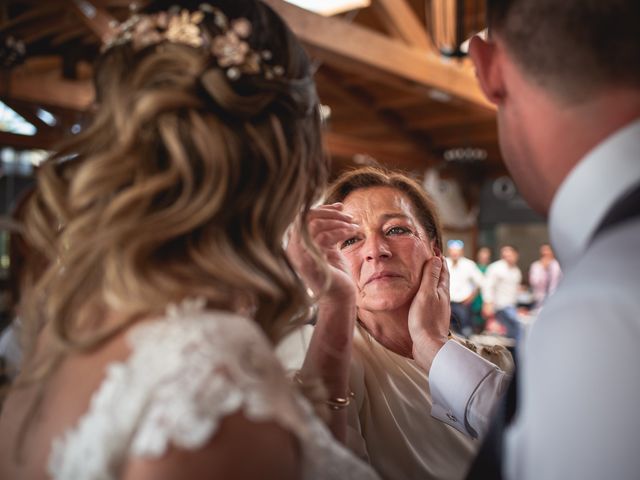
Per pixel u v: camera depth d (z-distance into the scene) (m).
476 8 3.92
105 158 0.60
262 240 0.65
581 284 0.48
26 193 1.35
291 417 0.54
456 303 7.78
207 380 0.50
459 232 12.87
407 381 1.17
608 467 0.42
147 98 0.59
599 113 0.55
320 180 0.77
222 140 0.61
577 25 0.54
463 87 6.21
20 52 5.66
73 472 0.51
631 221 0.51
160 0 0.69
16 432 0.61
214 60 0.64
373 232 1.24
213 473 0.48
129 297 0.56
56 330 0.59
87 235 0.61
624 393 0.42
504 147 0.66
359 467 0.64
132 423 0.50
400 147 10.96
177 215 0.58
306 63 0.73
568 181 0.55
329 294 0.95
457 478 1.10
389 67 5.41
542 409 0.45
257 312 0.69
